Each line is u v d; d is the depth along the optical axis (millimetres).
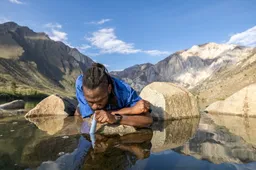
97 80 957
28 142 930
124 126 1197
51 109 2014
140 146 883
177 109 1914
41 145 874
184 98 1992
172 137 1088
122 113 1195
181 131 1276
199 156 747
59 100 2053
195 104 2057
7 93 30016
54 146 860
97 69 968
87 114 1330
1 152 772
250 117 2053
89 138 1016
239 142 981
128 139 1009
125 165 643
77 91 1320
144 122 1210
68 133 1133
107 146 869
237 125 1537
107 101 1073
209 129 1358
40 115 1970
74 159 697
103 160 688
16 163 655
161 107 1846
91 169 605
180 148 860
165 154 767
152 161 685
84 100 1306
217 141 1002
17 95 30797
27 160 682
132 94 1246
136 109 1188
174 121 1745
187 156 747
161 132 1227
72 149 816
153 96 1948
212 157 735
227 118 1967
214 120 1817
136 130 1225
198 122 1689
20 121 1641
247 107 2191
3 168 613
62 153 765
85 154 753
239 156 750
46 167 618
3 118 1828
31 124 1468
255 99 2170
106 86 999
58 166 629
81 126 1337
